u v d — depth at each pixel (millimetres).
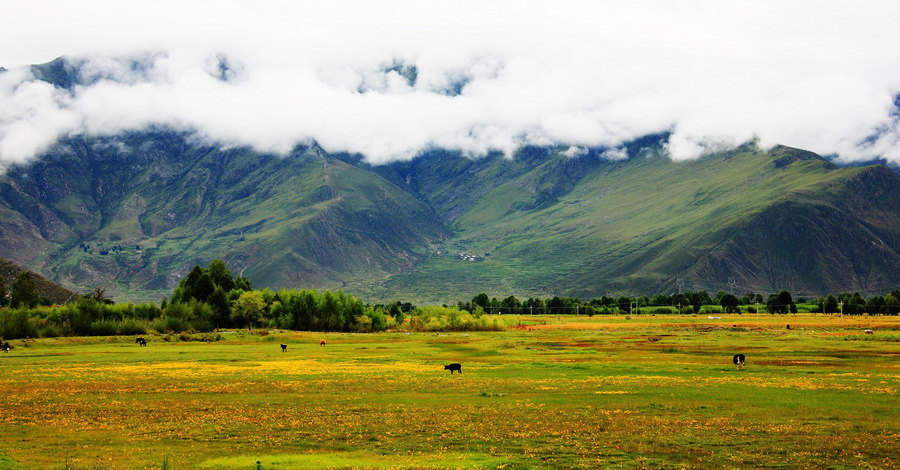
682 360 109375
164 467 39375
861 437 49750
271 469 41500
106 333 167500
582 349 136500
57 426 54406
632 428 52906
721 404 63469
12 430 52844
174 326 182375
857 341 150625
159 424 55188
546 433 51375
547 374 89750
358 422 55656
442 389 74875
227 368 97500
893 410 59844
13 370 93750
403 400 66875
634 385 77375
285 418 57500
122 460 43781
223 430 52906
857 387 74188
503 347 144750
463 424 54719
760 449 46594
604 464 43219
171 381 81875
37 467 41688
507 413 59406
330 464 42625
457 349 140000
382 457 44688
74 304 167500
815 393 69938
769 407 61812
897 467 42625
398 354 125562
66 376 86688
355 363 106562
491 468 42125
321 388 75750
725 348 134125
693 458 44500
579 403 64625
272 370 94938
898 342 145875
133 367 98500
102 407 62875
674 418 56875
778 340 157875
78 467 41562
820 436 50094
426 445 47969
